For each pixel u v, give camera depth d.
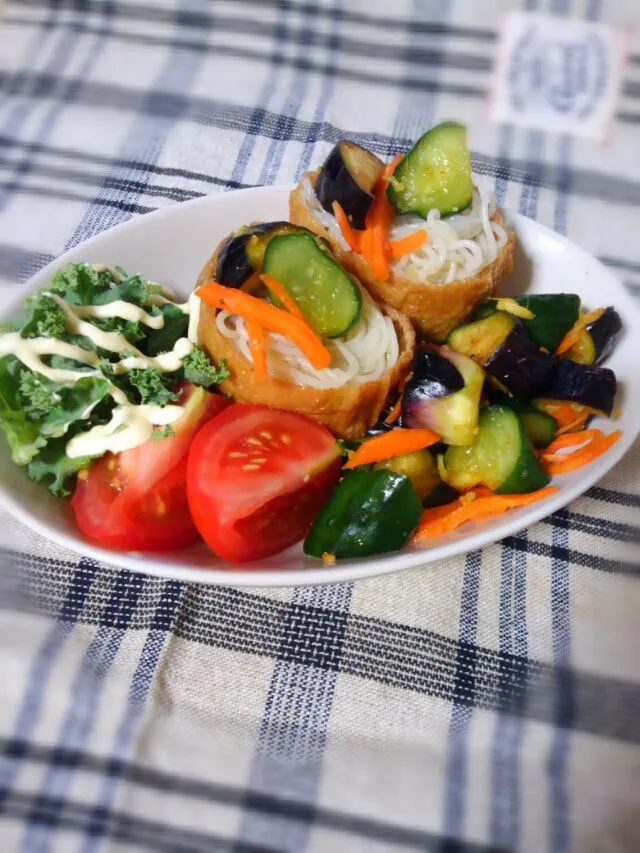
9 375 0.23
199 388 0.25
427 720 0.22
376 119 0.41
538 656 0.23
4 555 0.24
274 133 0.40
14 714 0.22
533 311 0.27
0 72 0.43
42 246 0.34
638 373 0.27
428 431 0.25
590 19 0.45
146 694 0.22
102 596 0.24
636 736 0.22
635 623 0.24
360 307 0.25
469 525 0.24
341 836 0.20
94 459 0.23
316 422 0.25
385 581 0.24
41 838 0.20
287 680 0.23
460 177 0.27
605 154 0.40
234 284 0.25
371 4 0.47
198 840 0.20
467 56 0.45
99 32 0.45
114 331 0.25
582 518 0.26
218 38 0.45
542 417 0.26
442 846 0.20
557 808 0.21
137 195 0.36
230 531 0.22
